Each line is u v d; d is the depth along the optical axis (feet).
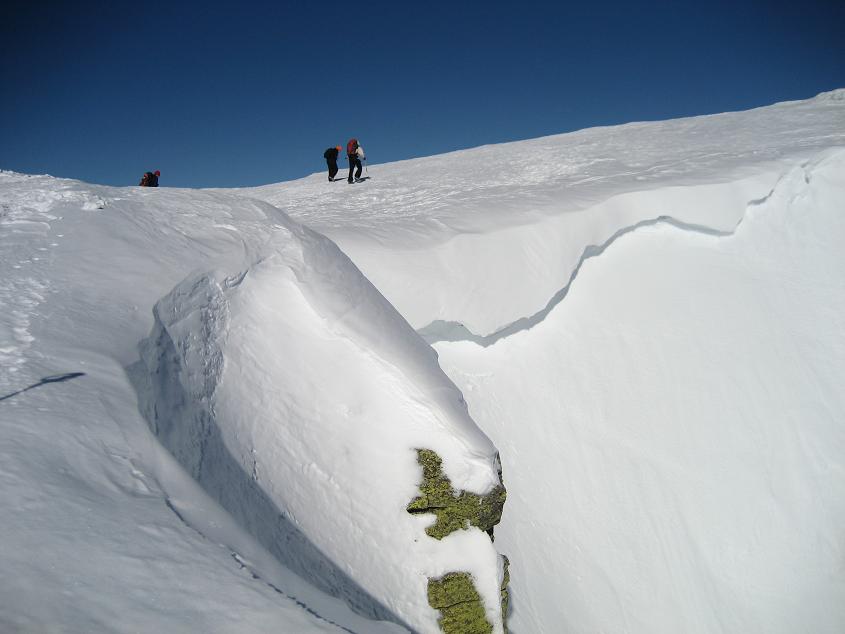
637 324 25.59
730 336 26.18
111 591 6.68
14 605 5.88
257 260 16.51
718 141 43.34
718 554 21.70
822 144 36.81
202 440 12.01
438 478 13.23
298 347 14.53
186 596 7.23
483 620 12.65
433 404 13.80
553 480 21.43
